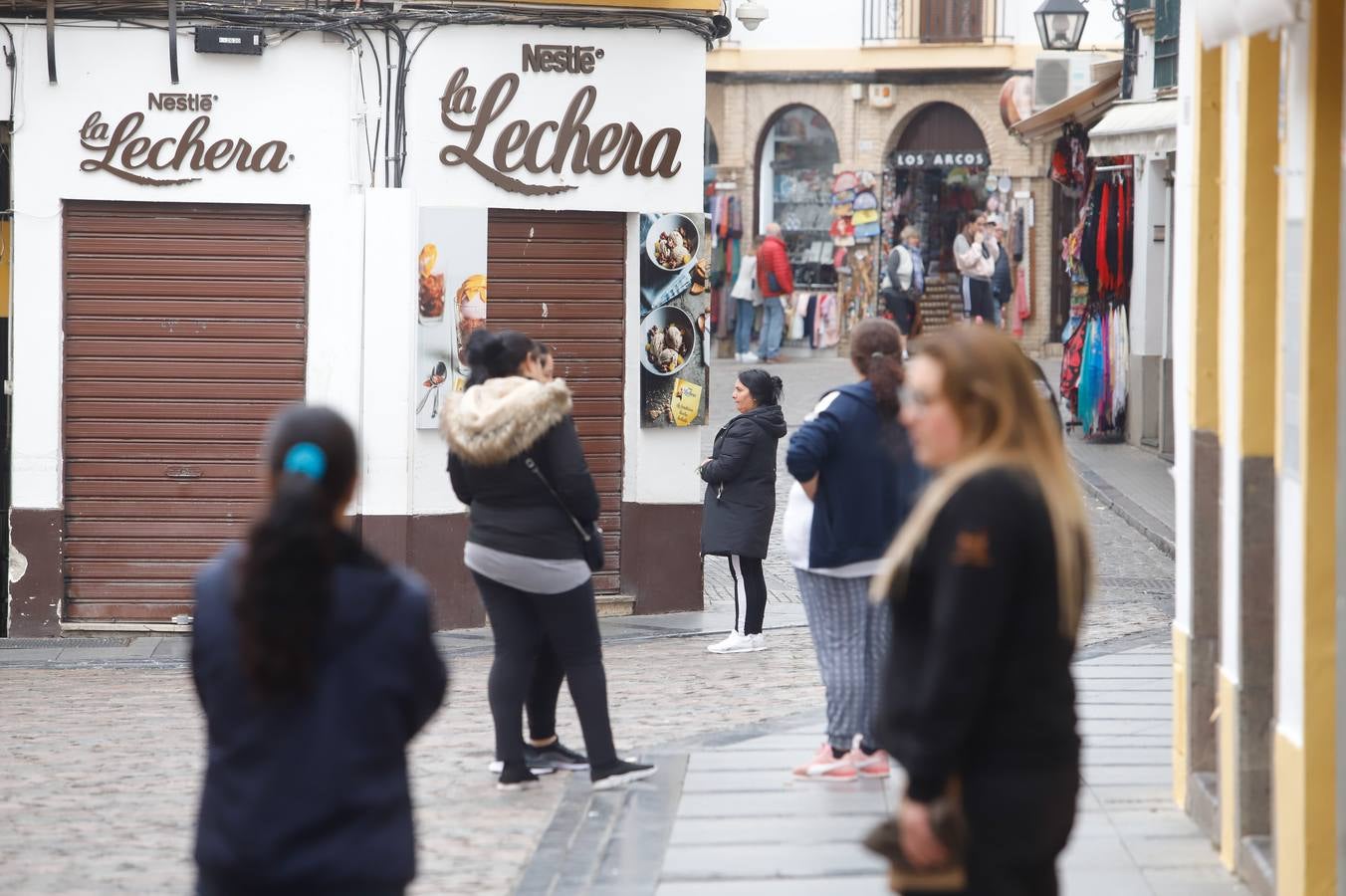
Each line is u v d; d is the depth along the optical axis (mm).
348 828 8430
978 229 63719
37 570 29641
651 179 30078
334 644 8477
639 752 19203
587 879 14461
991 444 8641
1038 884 8727
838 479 16969
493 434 16797
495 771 18406
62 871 15297
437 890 14344
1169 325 46125
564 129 29688
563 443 17031
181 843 16266
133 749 20734
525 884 14367
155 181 29156
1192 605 15430
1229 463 14133
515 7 29328
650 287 30266
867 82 75938
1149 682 22141
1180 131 16125
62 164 29094
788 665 25375
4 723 22391
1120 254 48094
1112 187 48031
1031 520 8391
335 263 29453
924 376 8789
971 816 8508
